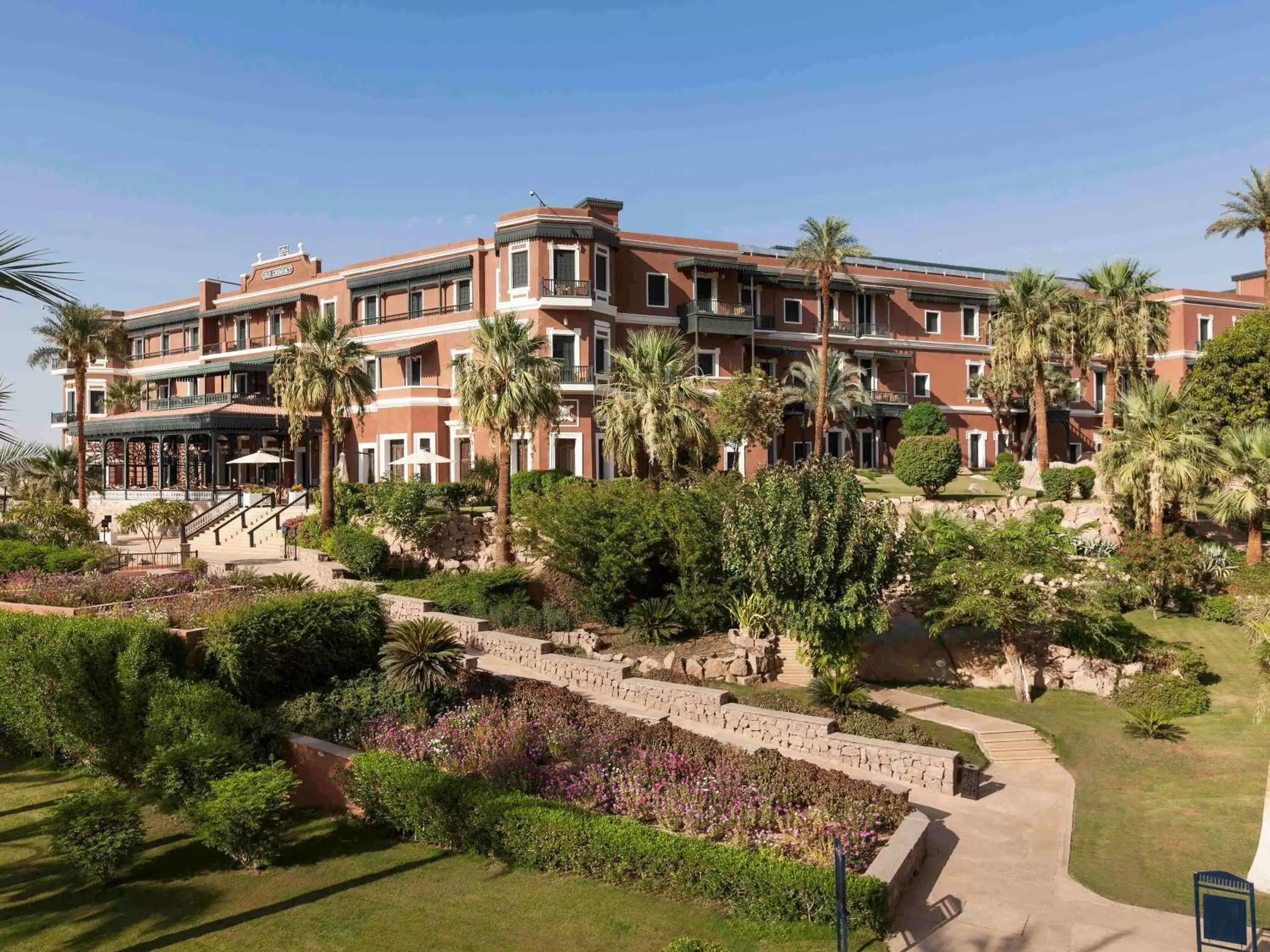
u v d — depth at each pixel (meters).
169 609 18.41
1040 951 10.20
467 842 11.77
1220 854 13.59
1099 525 32.19
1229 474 28.67
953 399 56.38
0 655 15.34
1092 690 22.45
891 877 10.81
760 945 9.58
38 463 42.91
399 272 46.62
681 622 24.75
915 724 19.48
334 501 33.53
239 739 12.83
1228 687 21.62
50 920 9.90
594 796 12.85
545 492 29.89
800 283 50.66
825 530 20.80
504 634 23.09
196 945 9.38
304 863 11.45
